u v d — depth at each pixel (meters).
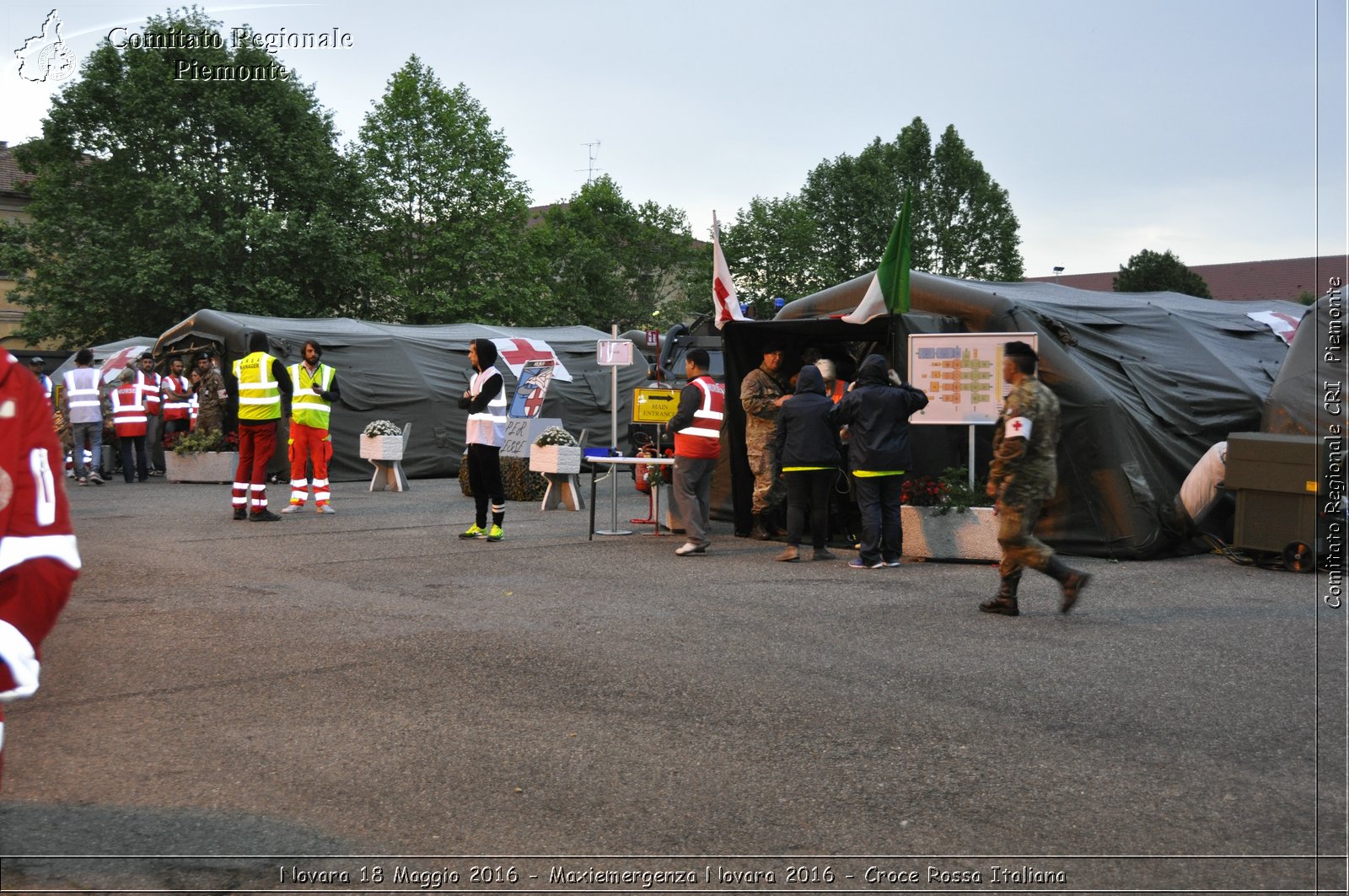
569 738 4.96
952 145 72.56
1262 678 5.97
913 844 3.84
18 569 2.91
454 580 9.05
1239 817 4.05
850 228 70.56
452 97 51.12
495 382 11.54
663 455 14.55
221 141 40.34
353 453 20.42
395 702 5.50
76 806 4.16
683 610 7.80
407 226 50.53
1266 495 9.79
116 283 37.41
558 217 73.62
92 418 19.22
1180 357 12.88
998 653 6.53
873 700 5.55
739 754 4.75
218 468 19.45
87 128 39.66
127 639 6.84
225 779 4.44
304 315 40.53
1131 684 5.84
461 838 3.88
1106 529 10.53
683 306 73.75
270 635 6.96
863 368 10.01
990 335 10.50
